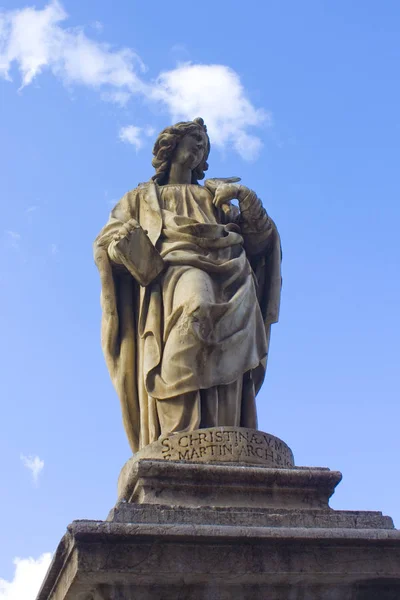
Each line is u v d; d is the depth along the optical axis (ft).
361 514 22.36
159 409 25.40
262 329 27.25
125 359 26.86
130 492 22.99
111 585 19.63
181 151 30.73
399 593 20.98
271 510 22.21
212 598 20.02
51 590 21.57
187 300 25.61
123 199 29.04
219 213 29.19
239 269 27.12
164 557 19.75
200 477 22.66
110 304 27.04
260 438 24.52
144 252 26.23
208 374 25.32
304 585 20.57
